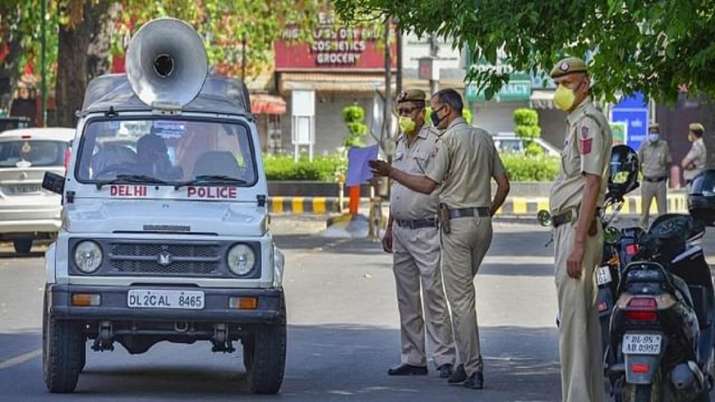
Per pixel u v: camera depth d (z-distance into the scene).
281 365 24.84
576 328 20.91
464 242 26.06
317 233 68.38
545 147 101.19
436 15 26.36
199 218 24.64
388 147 82.69
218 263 24.41
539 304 40.09
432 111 26.72
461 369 26.62
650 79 27.11
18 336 32.66
